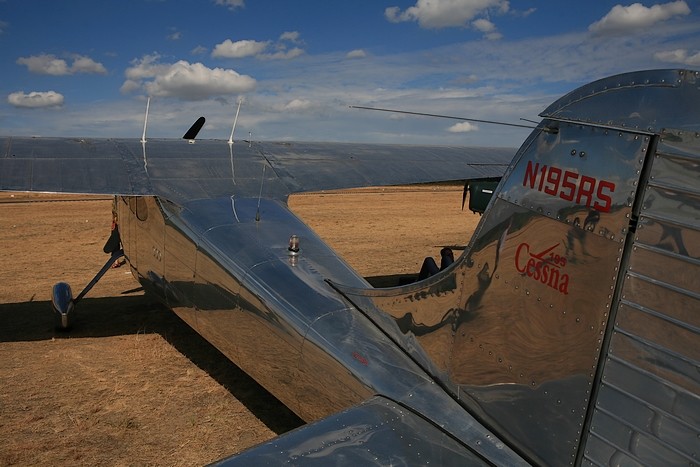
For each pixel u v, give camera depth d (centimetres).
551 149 262
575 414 251
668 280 214
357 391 369
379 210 2198
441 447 290
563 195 255
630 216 227
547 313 263
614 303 233
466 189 999
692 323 207
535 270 268
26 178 608
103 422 517
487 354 297
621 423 231
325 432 295
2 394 566
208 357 673
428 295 337
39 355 669
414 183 811
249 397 574
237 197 650
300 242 549
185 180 668
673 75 218
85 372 624
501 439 291
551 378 262
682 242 210
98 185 624
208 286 555
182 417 531
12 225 1658
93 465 449
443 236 1589
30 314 821
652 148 222
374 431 299
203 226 580
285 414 541
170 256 623
